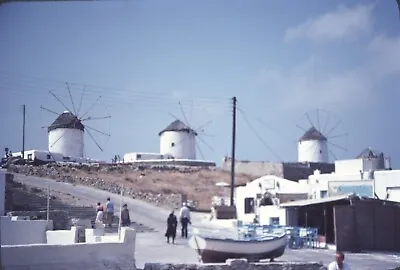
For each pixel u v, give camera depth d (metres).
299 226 29.34
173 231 24.44
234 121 40.50
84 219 26.56
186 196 49.34
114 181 51.12
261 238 19.23
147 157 67.88
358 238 24.56
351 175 33.53
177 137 72.44
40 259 11.84
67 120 55.47
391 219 25.11
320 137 61.81
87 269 12.54
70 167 51.69
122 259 13.21
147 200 44.62
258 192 38.62
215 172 63.50
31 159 51.69
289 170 55.69
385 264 19.41
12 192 31.78
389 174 30.38
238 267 15.16
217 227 33.16
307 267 16.16
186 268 14.60
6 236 17.36
